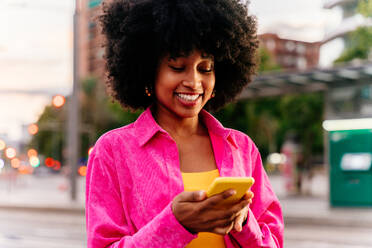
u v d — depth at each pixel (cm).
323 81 1131
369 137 1104
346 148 1131
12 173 2700
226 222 105
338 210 1113
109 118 4188
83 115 4209
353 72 1063
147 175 128
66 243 884
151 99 162
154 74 143
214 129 141
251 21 158
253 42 161
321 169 4466
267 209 150
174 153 132
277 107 2302
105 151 133
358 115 1108
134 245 113
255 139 3139
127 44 145
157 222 109
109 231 126
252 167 150
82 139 4575
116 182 132
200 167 137
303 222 1005
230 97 171
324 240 823
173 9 131
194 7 131
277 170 4222
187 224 106
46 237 947
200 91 135
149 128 134
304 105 2017
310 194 1695
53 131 5297
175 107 135
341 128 1134
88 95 4253
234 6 149
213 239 129
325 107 1156
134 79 154
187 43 128
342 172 1137
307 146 2003
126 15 148
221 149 140
